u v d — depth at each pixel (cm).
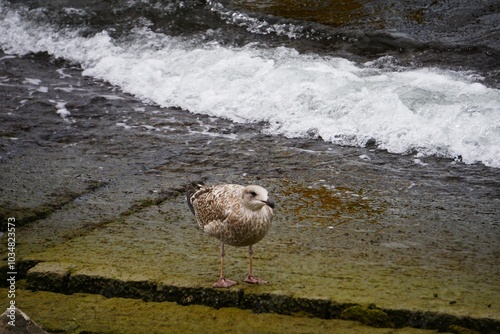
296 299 814
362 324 790
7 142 1391
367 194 1152
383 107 1424
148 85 1680
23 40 1978
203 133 1444
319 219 1063
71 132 1448
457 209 1091
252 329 787
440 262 914
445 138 1336
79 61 1864
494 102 1419
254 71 1625
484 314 765
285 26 1878
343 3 1992
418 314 776
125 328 801
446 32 1788
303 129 1434
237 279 867
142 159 1317
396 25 1841
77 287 884
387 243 976
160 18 1967
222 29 1889
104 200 1138
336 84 1527
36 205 1112
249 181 1213
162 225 1048
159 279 866
